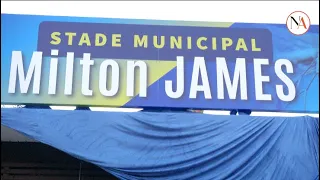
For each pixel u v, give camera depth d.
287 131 6.18
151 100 6.33
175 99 6.35
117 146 5.98
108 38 6.62
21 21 6.61
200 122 6.14
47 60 6.44
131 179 5.89
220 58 6.61
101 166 5.89
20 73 6.33
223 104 6.36
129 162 5.90
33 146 7.39
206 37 6.73
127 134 6.04
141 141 6.01
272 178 5.97
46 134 5.96
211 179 5.93
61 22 6.68
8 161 7.31
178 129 6.09
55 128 5.99
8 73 6.31
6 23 6.56
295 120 6.24
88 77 6.38
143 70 6.48
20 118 6.00
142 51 6.58
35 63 6.41
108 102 6.29
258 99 6.41
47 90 6.27
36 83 6.30
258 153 6.07
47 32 6.61
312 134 6.19
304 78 6.56
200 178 5.94
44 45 6.52
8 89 6.23
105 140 5.99
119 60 6.50
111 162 5.88
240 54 6.65
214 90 6.43
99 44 6.58
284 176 6.00
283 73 6.57
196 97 6.38
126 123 6.07
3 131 6.95
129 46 6.60
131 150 5.97
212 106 6.34
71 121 6.03
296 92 6.47
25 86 6.27
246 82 6.49
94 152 5.93
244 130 6.14
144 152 5.98
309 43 6.75
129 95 6.34
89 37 6.61
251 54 6.66
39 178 7.30
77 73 6.39
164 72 6.48
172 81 6.44
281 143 6.12
